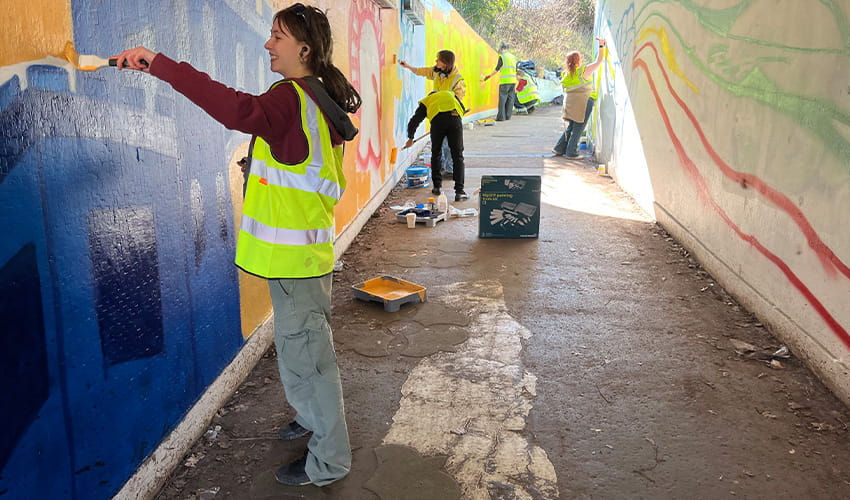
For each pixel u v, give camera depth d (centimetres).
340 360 350
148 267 227
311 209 213
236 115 183
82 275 189
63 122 177
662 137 630
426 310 420
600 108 1050
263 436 277
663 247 563
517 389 318
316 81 211
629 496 239
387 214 691
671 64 598
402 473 252
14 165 158
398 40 838
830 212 311
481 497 238
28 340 167
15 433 164
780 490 241
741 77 427
